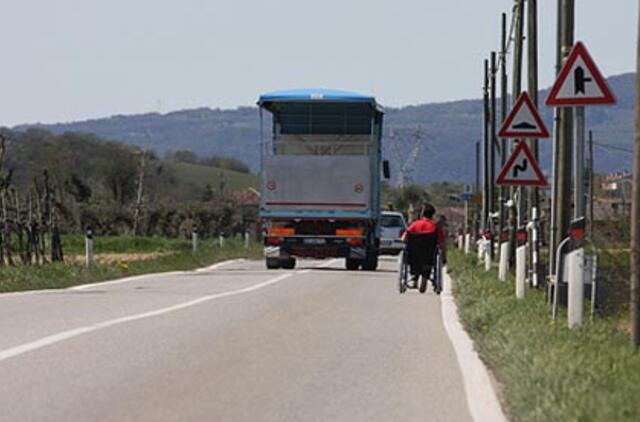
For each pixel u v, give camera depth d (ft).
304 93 280.51
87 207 526.57
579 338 100.53
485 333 119.55
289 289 196.13
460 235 492.95
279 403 83.05
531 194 207.31
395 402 84.07
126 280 223.51
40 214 252.01
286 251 281.54
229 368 98.78
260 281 220.43
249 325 131.75
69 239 452.76
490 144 401.49
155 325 129.39
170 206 563.07
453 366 101.76
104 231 529.04
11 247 252.62
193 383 90.74
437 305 166.91
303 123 284.41
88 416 76.95
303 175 279.90
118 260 294.66
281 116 284.82
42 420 75.31
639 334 98.27
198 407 80.84
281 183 280.31
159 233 549.95
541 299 150.20
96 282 216.13
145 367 98.27
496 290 172.14
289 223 281.13
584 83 120.98
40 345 110.22
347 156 278.67
